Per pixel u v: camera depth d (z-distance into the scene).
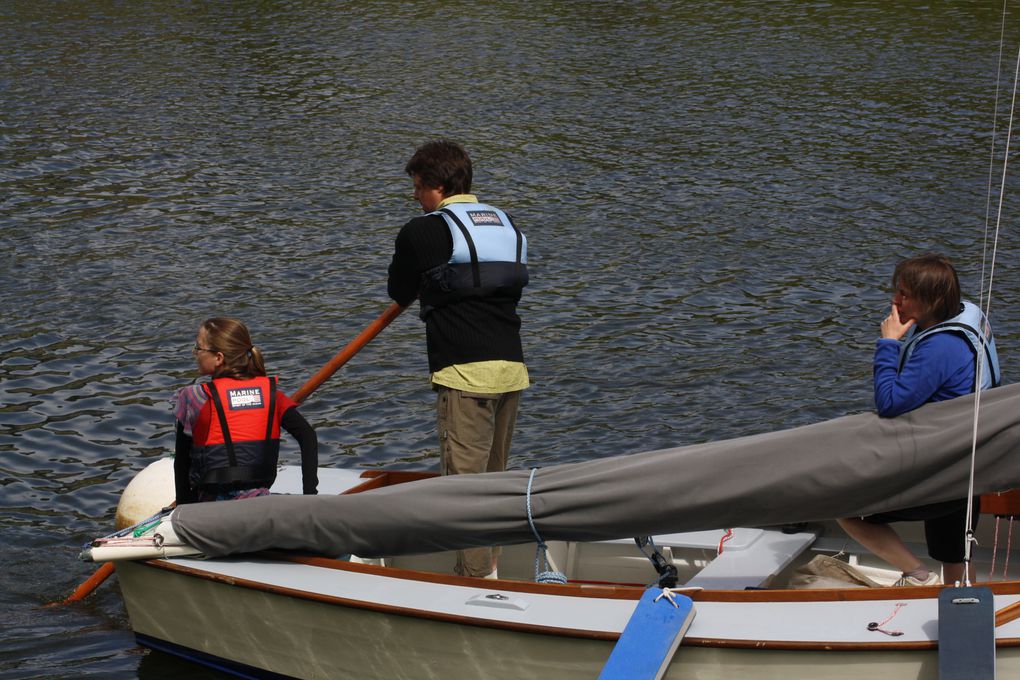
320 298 19.19
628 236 22.64
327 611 7.73
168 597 8.45
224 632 8.31
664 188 26.14
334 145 30.09
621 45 43.50
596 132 31.33
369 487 9.53
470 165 8.49
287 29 46.97
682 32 45.81
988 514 8.62
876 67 38.72
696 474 7.19
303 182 26.69
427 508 7.76
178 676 8.67
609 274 20.36
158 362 16.38
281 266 20.84
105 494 12.54
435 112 33.69
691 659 6.84
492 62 40.59
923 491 6.91
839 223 23.28
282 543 8.13
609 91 36.22
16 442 13.83
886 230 22.72
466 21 48.56
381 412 14.88
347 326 17.92
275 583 7.88
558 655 7.09
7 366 16.16
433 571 9.39
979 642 6.17
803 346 16.94
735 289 19.52
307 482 8.36
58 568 10.84
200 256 21.38
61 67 39.81
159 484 9.80
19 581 10.57
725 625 6.82
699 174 27.25
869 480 6.90
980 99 34.06
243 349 8.48
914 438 6.84
